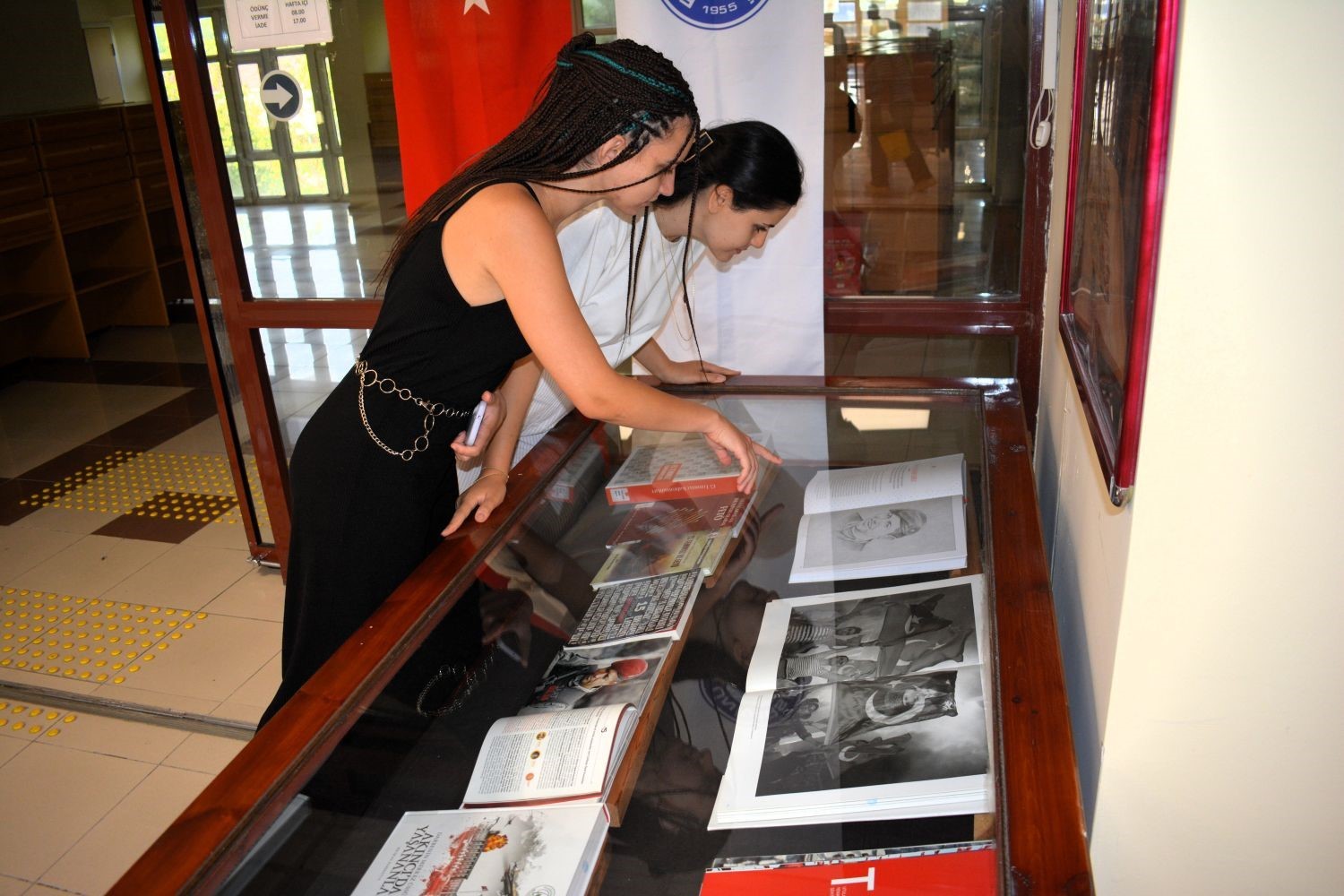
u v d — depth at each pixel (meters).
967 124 2.07
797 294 2.09
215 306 2.74
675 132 1.27
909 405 1.66
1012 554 1.14
